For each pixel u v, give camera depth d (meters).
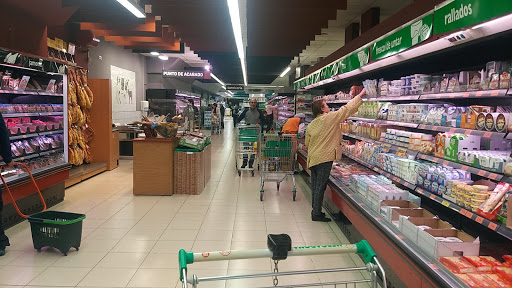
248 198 6.22
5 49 4.39
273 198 6.25
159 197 6.16
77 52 8.64
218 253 1.70
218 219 5.02
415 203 3.41
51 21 5.83
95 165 7.97
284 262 3.64
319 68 8.26
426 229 2.55
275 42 9.37
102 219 4.93
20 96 5.82
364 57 4.45
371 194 3.58
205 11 6.74
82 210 5.32
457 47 2.83
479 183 2.83
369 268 1.74
